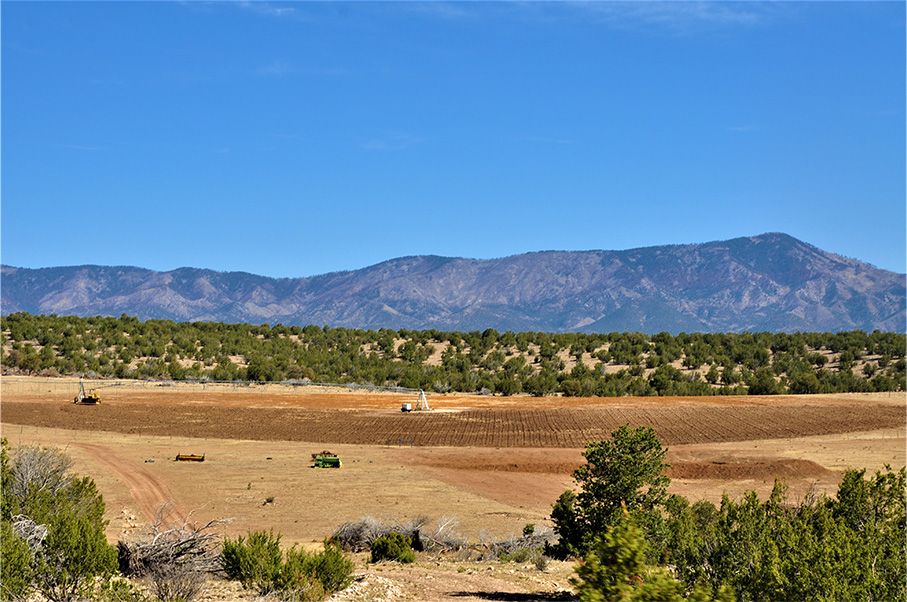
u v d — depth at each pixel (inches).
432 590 1130.7
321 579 1036.5
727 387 5999.0
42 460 1396.4
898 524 965.8
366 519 1718.8
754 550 893.2
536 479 2751.0
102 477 2551.7
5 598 839.1
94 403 4520.2
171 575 961.5
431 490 2500.0
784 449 3346.5
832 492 2481.5
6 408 4239.7
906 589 790.5
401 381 6279.5
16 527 987.3
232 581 1070.4
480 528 1999.3
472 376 6604.3
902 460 3056.1
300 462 2952.8
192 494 2352.4
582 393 5935.0
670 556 1000.9
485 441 3535.9
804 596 801.6
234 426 3863.2
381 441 3521.2
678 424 4042.8
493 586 1197.1
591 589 551.8
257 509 2180.1
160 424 3873.0
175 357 7076.8
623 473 1331.2
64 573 887.1
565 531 1397.6
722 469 2834.6
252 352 7652.6
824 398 5147.6
